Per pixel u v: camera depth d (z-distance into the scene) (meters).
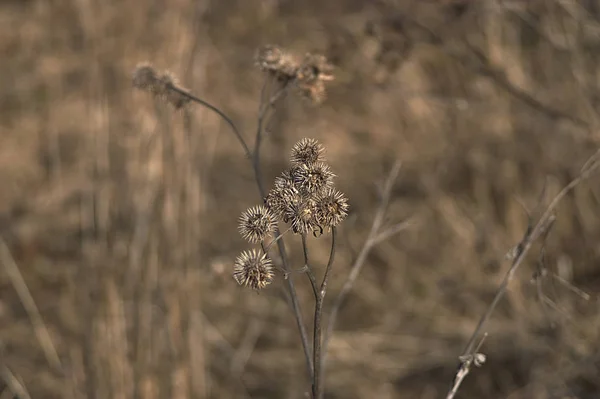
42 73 5.94
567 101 5.13
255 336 4.69
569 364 4.13
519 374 4.31
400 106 5.84
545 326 4.37
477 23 5.27
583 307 4.46
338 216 1.96
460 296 4.87
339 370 4.51
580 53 5.02
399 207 5.50
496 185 5.31
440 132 5.70
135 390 3.73
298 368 4.56
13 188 5.79
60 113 5.75
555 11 5.06
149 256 3.94
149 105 4.33
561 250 4.93
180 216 4.02
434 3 4.90
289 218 1.97
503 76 4.76
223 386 4.41
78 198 5.46
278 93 2.74
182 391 3.79
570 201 5.03
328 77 2.77
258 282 2.01
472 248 4.96
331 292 5.02
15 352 4.45
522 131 5.26
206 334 4.41
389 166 5.80
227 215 5.62
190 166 4.11
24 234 5.37
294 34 5.98
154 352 3.81
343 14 5.83
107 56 4.50
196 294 3.98
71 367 4.13
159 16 4.62
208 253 5.04
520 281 4.61
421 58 5.62
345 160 5.92
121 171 4.21
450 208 5.25
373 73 4.71
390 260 5.14
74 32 5.51
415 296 4.96
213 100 6.10
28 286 5.03
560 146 5.12
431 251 5.19
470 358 2.51
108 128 4.32
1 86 6.47
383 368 4.50
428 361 4.51
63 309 4.64
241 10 6.19
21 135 6.15
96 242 4.05
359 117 6.08
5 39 6.52
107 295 3.83
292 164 2.01
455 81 5.56
